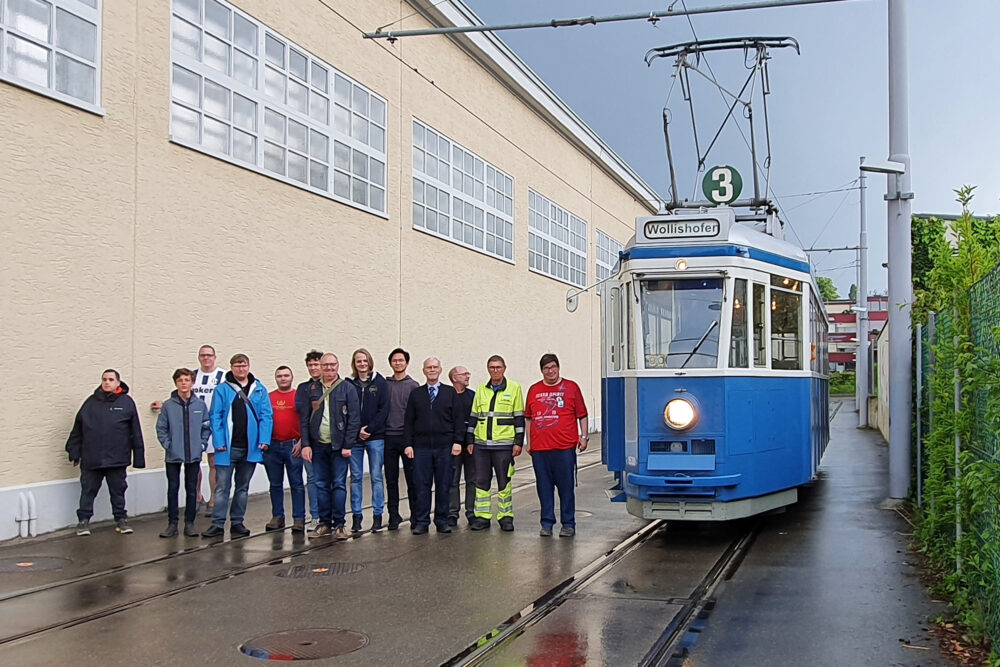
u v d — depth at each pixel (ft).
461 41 76.79
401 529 38.06
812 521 38.93
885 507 42.50
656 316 34.04
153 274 42.45
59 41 37.99
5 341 35.14
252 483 48.62
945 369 26.78
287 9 53.26
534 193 97.04
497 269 85.71
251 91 49.98
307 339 54.34
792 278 37.63
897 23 43.24
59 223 37.60
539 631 22.29
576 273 111.96
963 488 23.71
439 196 73.15
